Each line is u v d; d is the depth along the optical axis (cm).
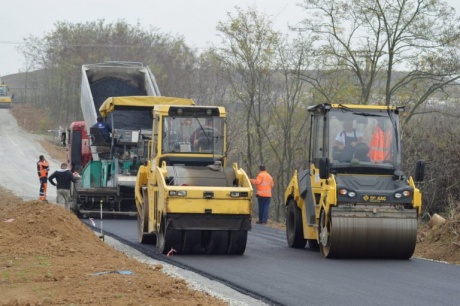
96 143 4850
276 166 7731
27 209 3050
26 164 10550
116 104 4762
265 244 3528
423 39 6662
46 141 14150
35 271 2203
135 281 2005
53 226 2888
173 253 2972
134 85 5675
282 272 2472
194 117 3259
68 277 2116
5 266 2323
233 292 2044
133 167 4797
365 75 6925
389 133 3019
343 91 6962
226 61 7131
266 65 7050
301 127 7181
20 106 19738
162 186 2939
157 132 3241
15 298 1798
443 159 5816
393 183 2936
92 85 5603
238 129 7519
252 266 2628
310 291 2070
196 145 3241
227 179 3041
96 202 4847
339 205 2859
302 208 3275
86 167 4894
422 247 3269
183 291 1916
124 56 12544
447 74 6594
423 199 5809
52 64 15025
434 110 6406
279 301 1905
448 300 1953
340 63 6850
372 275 2422
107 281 2000
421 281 2294
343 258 2911
